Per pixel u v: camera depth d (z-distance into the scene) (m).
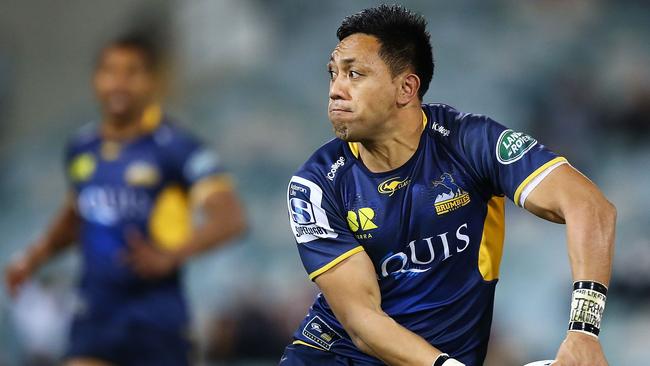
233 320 33.91
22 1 51.84
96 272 20.09
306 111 48.84
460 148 11.52
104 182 20.25
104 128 20.62
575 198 10.67
